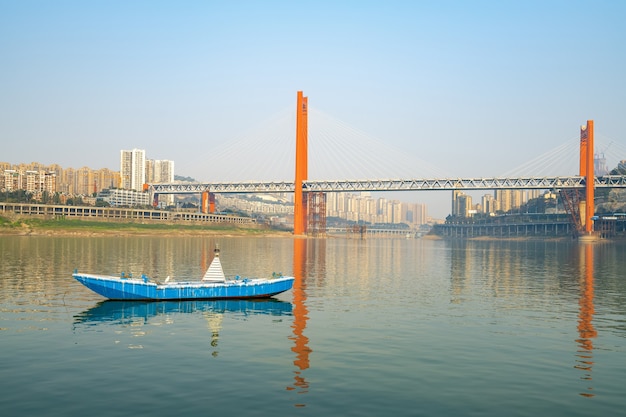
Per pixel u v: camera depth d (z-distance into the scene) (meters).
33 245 151.62
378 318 42.16
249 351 30.77
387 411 21.77
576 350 32.12
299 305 48.28
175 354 29.89
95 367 27.12
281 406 22.06
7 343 32.09
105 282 47.03
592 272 92.38
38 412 21.16
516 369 27.84
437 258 142.38
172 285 48.34
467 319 42.31
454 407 22.33
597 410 22.22
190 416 20.89
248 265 99.25
